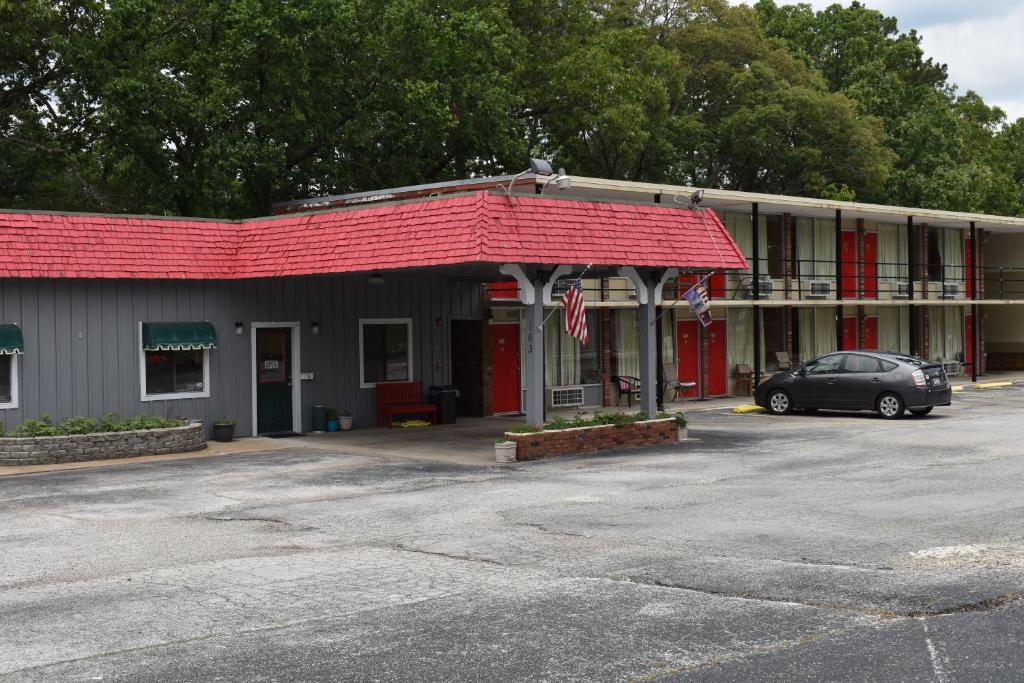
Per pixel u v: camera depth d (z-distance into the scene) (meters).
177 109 30.30
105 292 21.38
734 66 50.34
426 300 26.22
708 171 50.50
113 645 8.12
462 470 17.84
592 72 38.38
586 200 19.94
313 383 24.38
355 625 8.54
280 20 30.69
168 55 32.16
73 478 17.33
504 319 28.30
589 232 19.70
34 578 10.34
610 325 30.92
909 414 26.86
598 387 30.50
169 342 21.81
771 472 16.80
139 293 21.80
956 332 42.16
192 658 7.77
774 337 35.22
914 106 59.84
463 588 9.66
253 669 7.50
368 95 33.81
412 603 9.18
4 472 18.11
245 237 22.81
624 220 20.45
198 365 22.75
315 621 8.68
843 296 37.03
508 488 15.62
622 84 39.12
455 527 12.59
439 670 7.42
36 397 20.56
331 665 7.56
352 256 20.27
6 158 33.38
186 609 9.12
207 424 22.77
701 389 32.66
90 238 20.97
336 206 28.59
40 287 20.58
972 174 56.56
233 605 9.22
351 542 11.85
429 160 35.78
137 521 13.36
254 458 19.78
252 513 13.86
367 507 14.16
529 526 12.52
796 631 8.14
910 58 63.72
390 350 25.67
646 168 46.62
